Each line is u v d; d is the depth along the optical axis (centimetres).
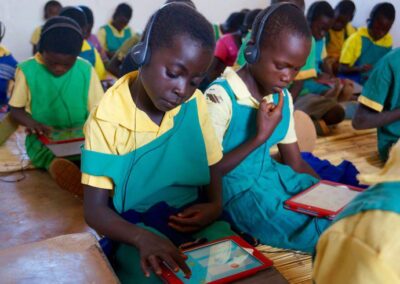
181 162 120
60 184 180
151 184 117
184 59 95
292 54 128
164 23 96
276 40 128
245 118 145
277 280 93
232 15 370
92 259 78
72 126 221
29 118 210
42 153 207
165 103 100
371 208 53
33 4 436
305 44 129
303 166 165
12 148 236
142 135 111
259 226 137
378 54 398
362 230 52
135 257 108
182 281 91
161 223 114
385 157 218
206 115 125
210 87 146
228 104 142
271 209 137
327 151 234
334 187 145
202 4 497
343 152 233
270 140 151
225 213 142
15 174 210
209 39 98
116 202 112
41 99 215
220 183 130
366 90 213
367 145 243
